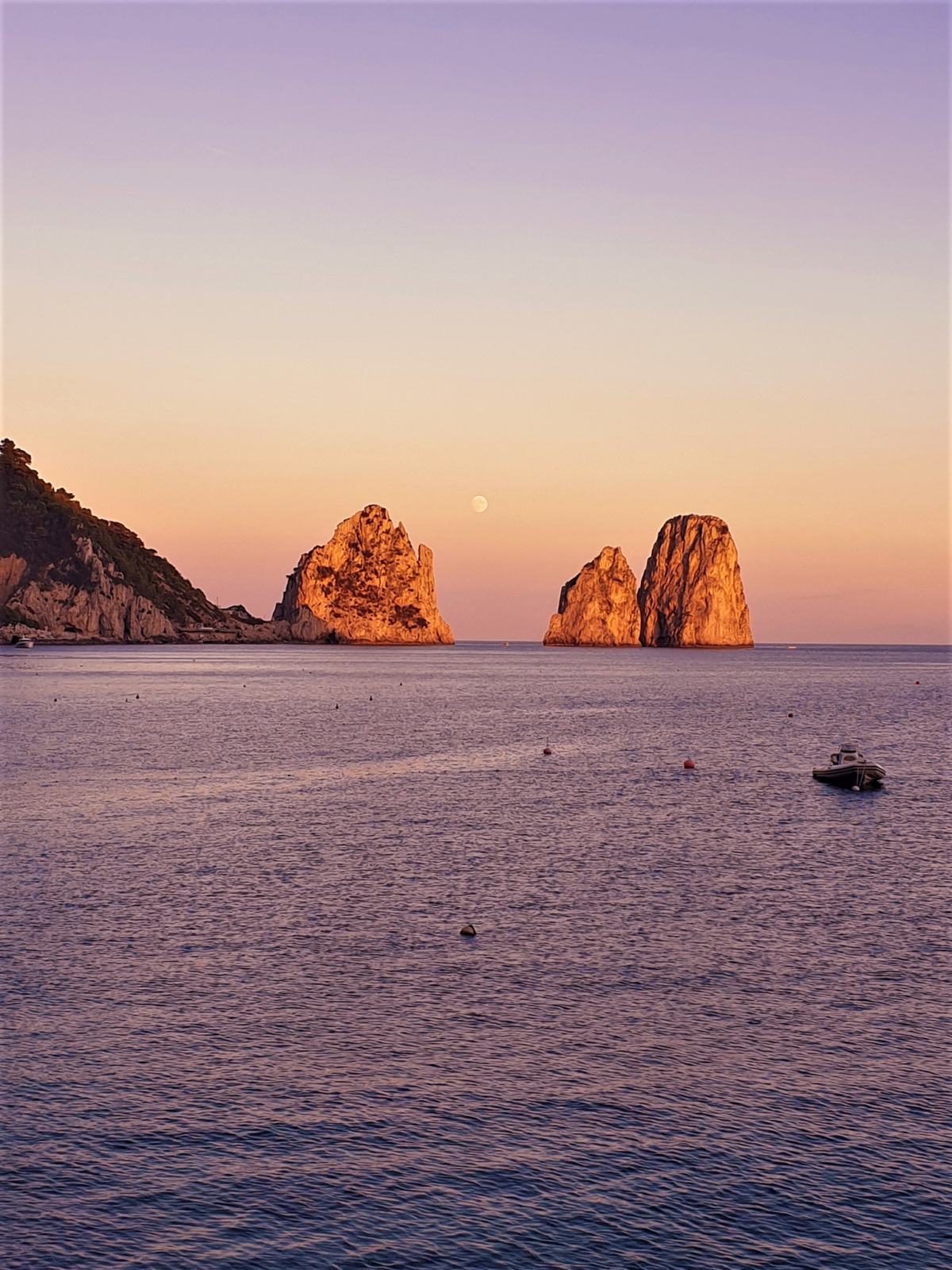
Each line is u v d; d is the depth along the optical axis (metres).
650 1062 25.70
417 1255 18.91
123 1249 18.92
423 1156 21.61
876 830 55.09
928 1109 23.69
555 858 46.97
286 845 48.78
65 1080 24.30
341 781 69.88
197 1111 23.06
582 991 30.09
